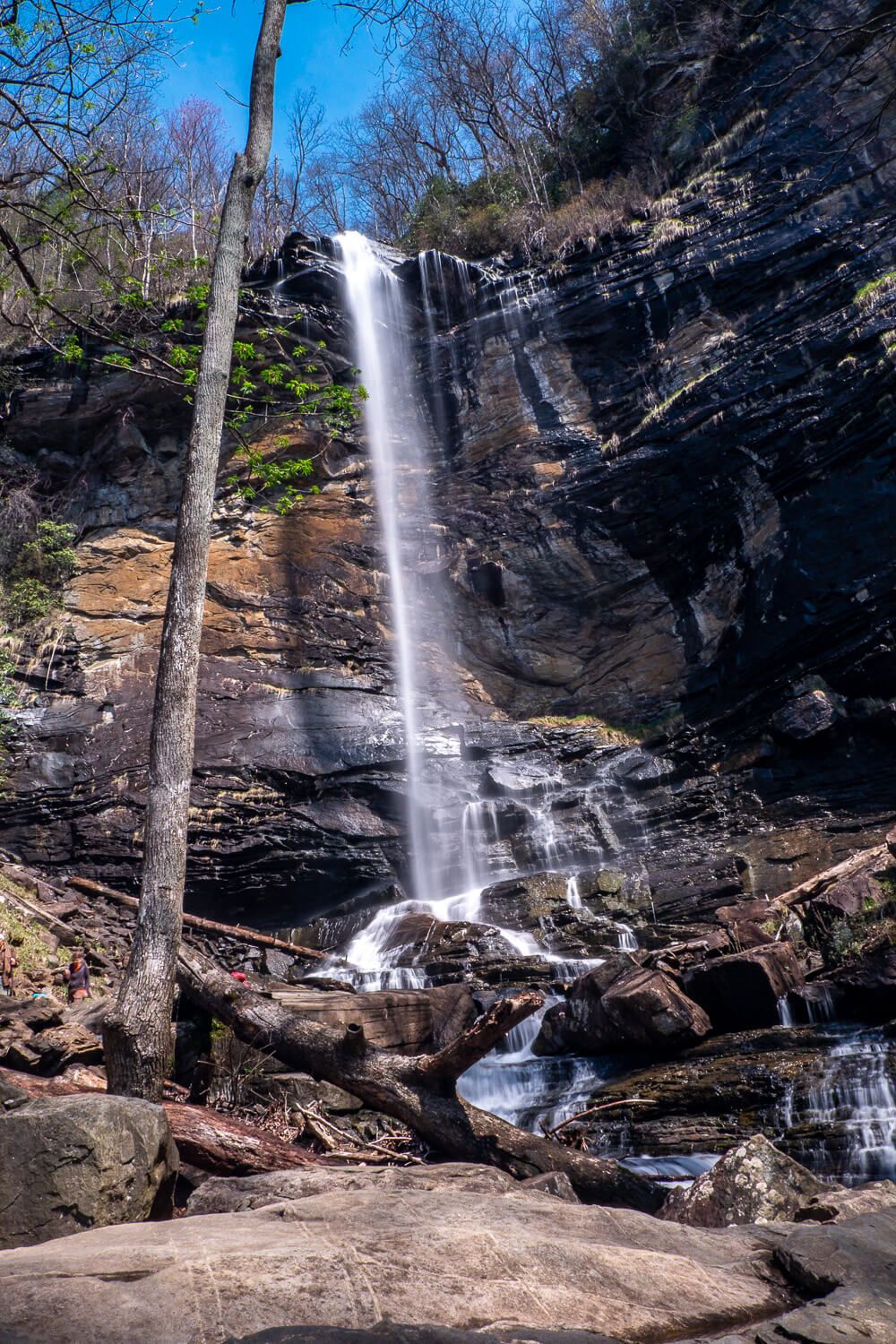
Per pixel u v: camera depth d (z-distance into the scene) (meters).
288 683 21.55
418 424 25.17
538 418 24.61
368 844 20.28
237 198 9.12
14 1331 1.92
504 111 34.25
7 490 22.70
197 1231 2.67
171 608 7.64
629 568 23.27
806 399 20.77
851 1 23.38
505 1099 10.91
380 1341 1.97
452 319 25.55
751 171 24.14
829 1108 9.14
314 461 23.27
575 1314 2.37
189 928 17.95
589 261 24.91
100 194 11.10
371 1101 7.06
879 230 21.58
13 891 14.94
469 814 20.59
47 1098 3.75
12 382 22.66
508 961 14.68
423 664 23.19
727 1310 2.57
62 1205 3.38
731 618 21.58
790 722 19.03
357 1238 2.59
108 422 22.88
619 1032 10.98
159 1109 3.92
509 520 24.16
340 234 24.91
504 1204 3.14
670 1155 9.16
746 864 16.94
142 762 19.64
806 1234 3.08
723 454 21.80
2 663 19.34
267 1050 8.00
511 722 22.59
